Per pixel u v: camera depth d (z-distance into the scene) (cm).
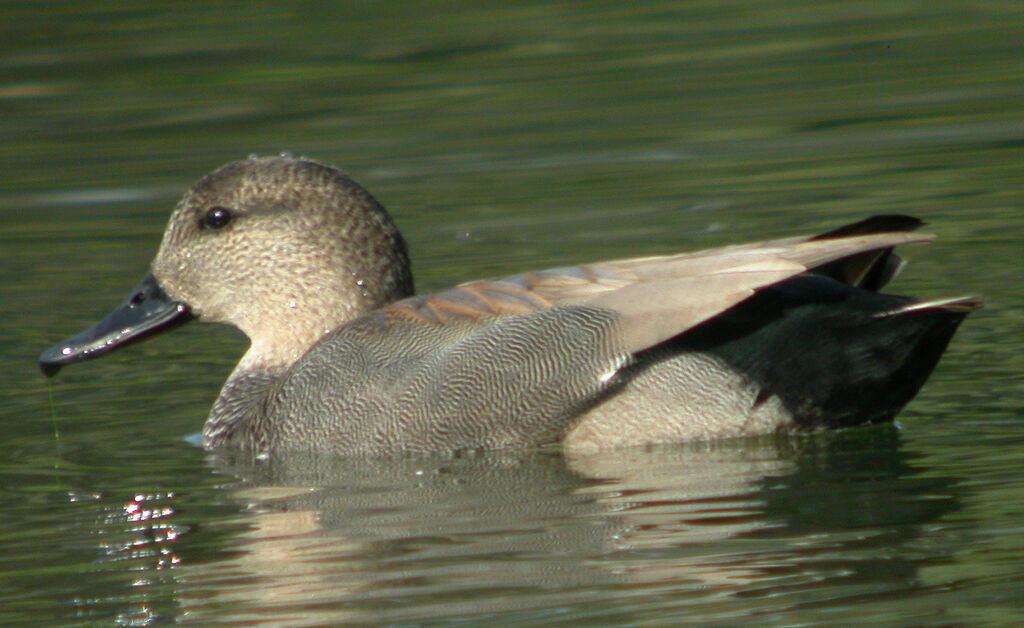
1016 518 805
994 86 2125
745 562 756
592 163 1958
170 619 728
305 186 1151
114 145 2155
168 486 980
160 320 1190
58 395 1237
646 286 988
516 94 2281
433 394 1010
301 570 786
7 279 1625
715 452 978
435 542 816
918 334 958
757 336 978
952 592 702
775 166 1878
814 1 2742
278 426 1062
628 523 830
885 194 1714
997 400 1066
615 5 2777
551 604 712
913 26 2506
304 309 1148
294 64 2486
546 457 996
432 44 2569
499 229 1709
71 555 838
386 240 1152
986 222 1577
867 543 777
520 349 998
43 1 2812
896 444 974
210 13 2767
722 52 2444
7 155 2134
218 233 1165
